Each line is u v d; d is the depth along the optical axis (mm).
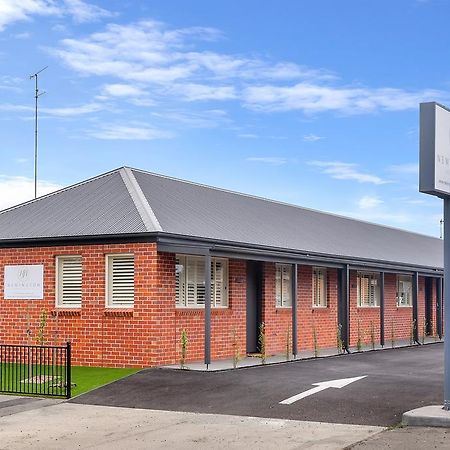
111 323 19094
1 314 20844
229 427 12359
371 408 13516
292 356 22359
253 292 23094
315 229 27891
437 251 37031
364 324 28828
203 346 20391
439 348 26719
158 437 11719
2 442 11570
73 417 13453
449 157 12695
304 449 10711
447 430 11656
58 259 20219
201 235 19422
